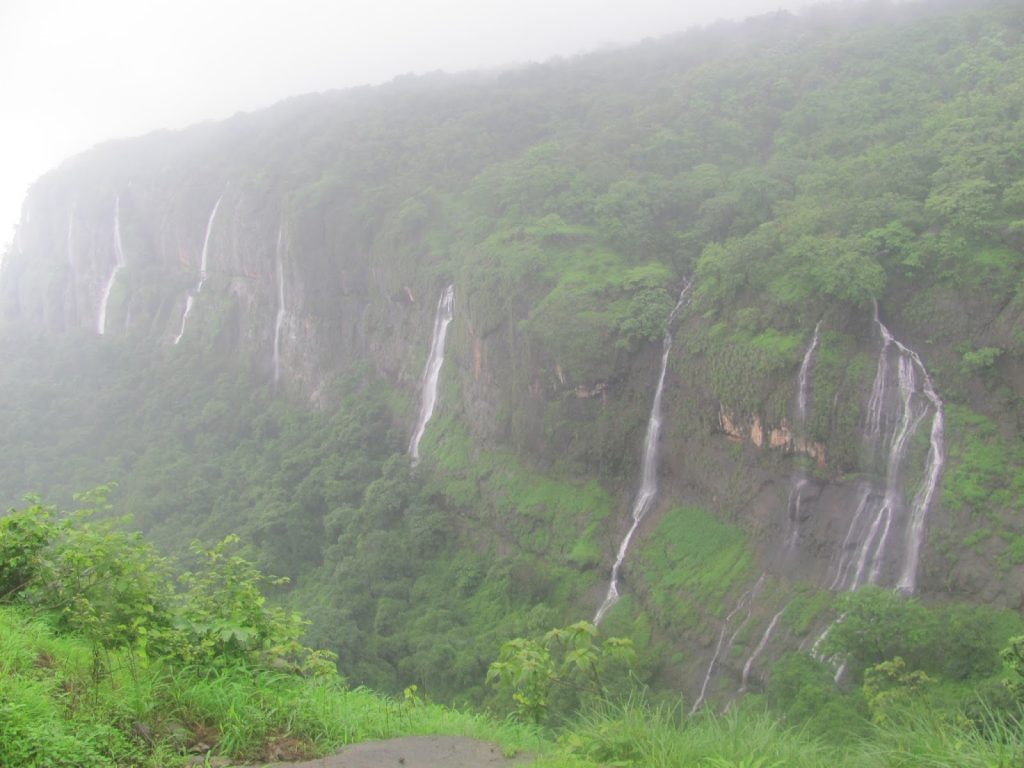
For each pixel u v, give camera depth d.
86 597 7.67
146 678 6.89
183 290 72.19
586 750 6.64
